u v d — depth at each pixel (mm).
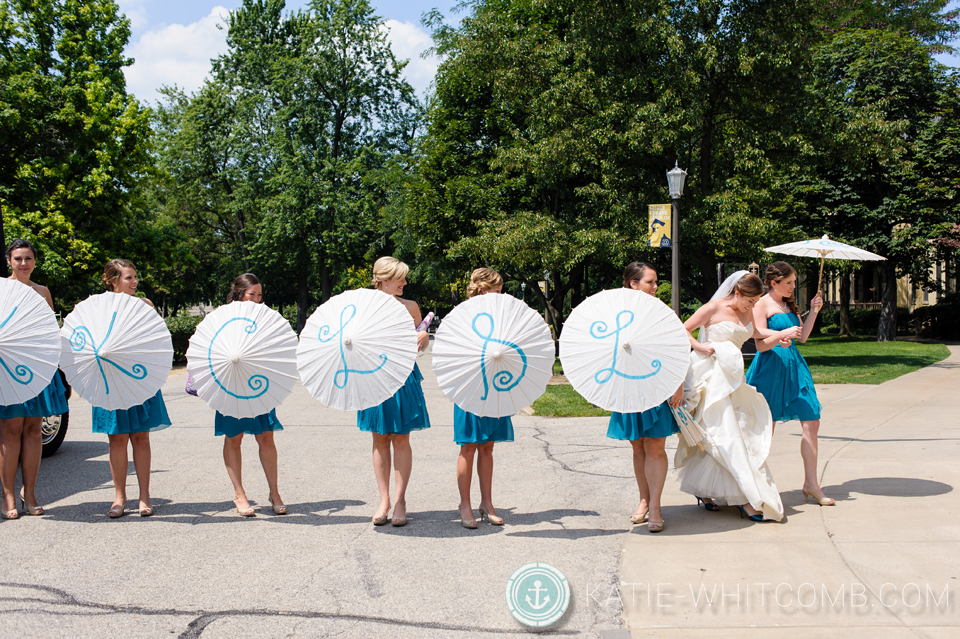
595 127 17750
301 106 40375
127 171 25453
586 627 3244
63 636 3166
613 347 4527
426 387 15180
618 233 17188
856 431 8125
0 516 5094
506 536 4625
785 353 5137
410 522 4961
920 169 24875
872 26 32750
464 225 22594
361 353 4625
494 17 20266
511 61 19141
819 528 4543
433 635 3182
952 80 25781
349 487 6020
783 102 17188
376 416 4758
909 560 3926
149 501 5164
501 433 4871
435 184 23828
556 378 16562
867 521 4652
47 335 4895
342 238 38938
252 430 5078
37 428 5211
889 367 16500
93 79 25094
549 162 18062
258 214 44031
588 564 4066
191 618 3361
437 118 24172
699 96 16547
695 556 4109
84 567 4047
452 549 4355
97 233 25281
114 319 4914
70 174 24328
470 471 4883
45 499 5621
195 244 48312
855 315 36094
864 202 25562
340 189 40500
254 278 5723
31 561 4148
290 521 4988
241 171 44125
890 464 6316
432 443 8086
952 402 10430
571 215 21266
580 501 5531
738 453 4730
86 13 25562
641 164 17828
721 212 16438
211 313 5043
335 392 4680
